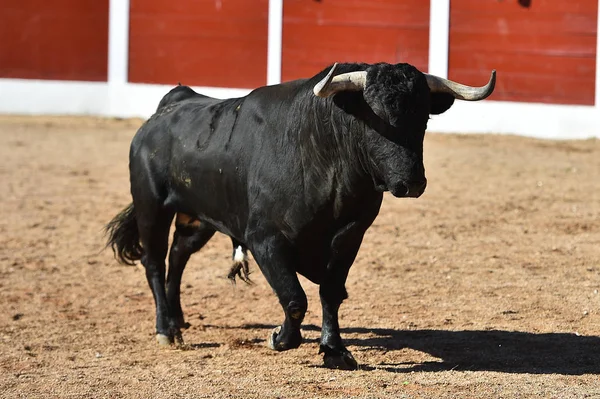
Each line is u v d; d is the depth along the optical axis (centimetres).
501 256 2281
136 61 4922
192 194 1562
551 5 4484
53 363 1497
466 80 4591
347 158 1307
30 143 4106
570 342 1598
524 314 1791
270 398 1280
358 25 4666
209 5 4806
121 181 3328
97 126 4644
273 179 1389
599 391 1310
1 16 4972
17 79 4997
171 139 1603
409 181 1228
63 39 4962
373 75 1245
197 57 4844
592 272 2125
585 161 3784
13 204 2925
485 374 1405
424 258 2266
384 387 1330
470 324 1723
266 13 4741
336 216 1355
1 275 2136
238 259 1606
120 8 4891
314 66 4716
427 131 4606
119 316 1820
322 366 1461
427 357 1515
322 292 1436
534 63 4525
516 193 3106
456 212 2809
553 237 2484
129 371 1444
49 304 1902
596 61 4462
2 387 1352
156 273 1664
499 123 4569
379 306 1858
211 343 1633
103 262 2270
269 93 1459
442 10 4575
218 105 1559
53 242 2467
